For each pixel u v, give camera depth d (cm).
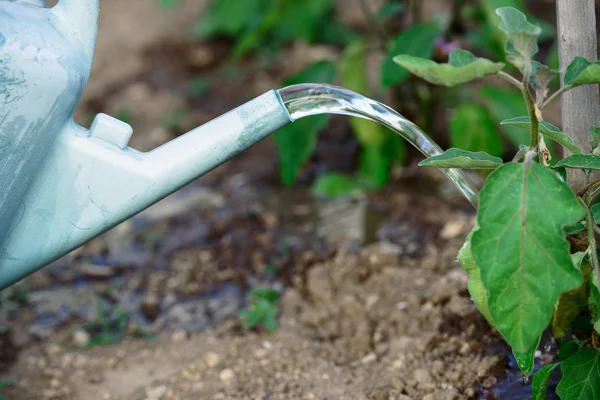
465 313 213
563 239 174
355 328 218
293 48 375
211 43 383
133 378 215
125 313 229
